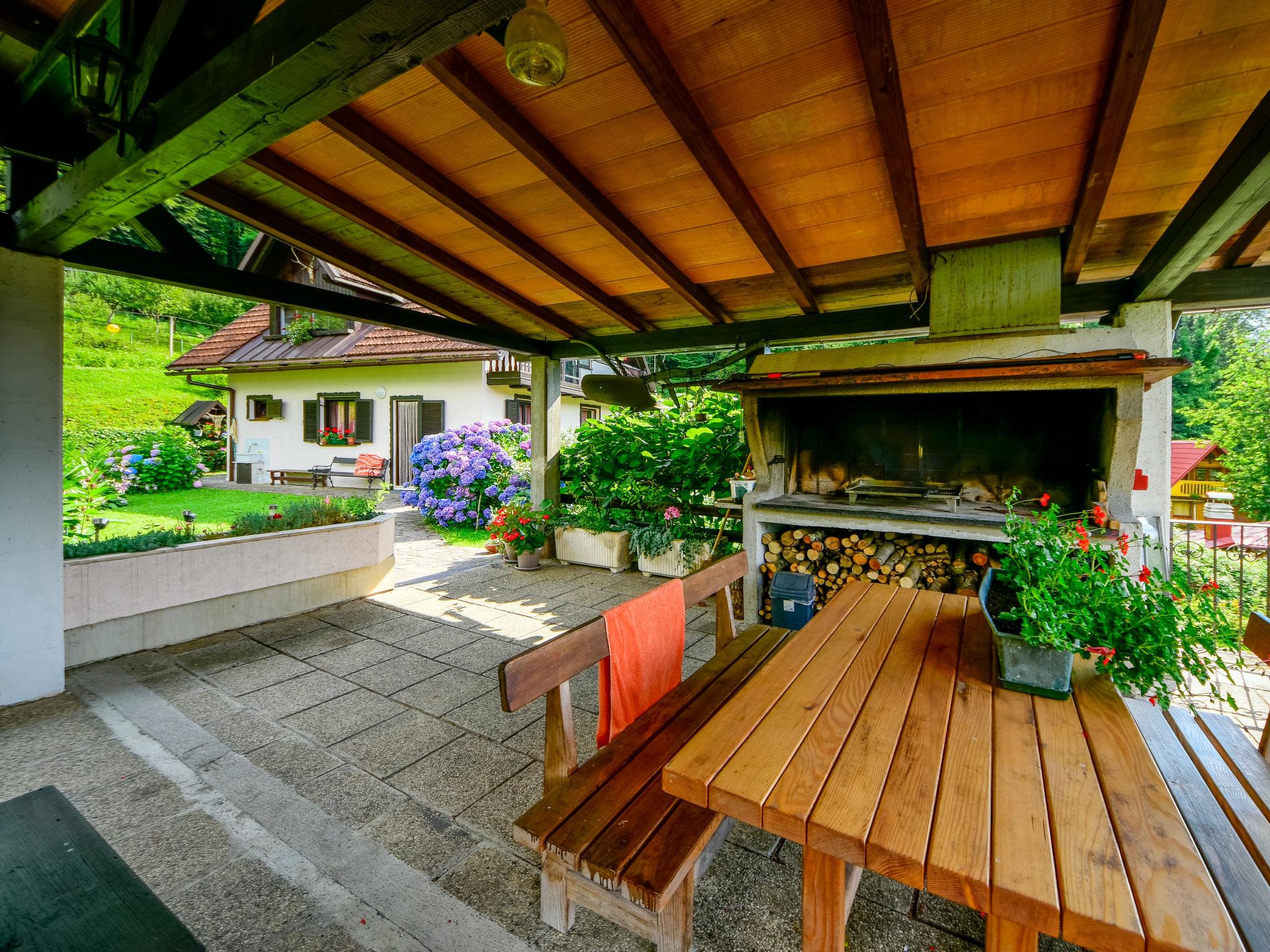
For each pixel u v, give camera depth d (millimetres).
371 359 10930
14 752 2615
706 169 2695
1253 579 4863
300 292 4047
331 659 3781
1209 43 1933
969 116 2385
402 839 2090
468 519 8945
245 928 1699
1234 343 12172
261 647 3963
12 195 2848
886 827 1050
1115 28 1931
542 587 5578
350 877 1903
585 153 2811
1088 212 2791
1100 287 3723
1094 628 1554
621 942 1662
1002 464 4254
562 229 3611
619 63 2252
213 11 1812
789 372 3811
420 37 1328
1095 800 1117
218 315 26406
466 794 2357
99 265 3176
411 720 2980
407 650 3959
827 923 1291
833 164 2799
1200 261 2781
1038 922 897
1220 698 1777
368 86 1512
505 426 9938
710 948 1645
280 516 4887
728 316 5043
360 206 3410
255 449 14023
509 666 1451
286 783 2422
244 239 22656
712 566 2562
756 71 2232
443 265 4066
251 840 2076
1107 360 2855
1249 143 1951
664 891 1208
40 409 3074
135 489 11469
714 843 1646
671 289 4590
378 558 5188
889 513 3814
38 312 3027
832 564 4156
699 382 5371
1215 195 2213
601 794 1551
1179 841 1007
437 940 1667
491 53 2215
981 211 3117
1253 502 10766
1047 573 1656
